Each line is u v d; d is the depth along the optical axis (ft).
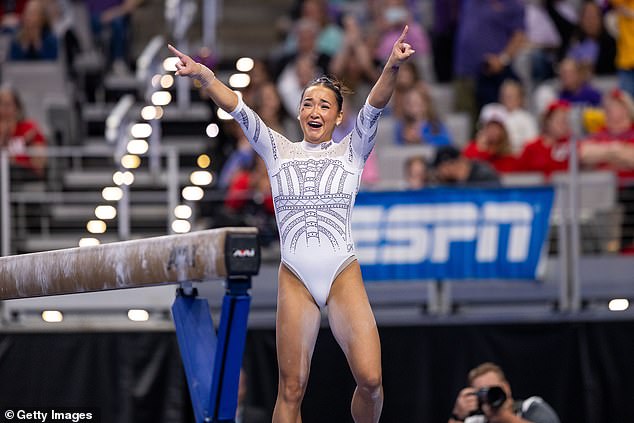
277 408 47.60
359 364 46.62
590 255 82.99
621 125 94.63
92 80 119.44
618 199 90.89
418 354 79.71
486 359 79.66
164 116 112.57
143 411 77.92
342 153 49.62
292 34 122.72
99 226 84.53
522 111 105.91
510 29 115.24
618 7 112.78
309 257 48.32
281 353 47.98
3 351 77.56
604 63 120.26
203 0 136.36
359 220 80.18
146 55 114.42
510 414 68.39
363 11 132.98
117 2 125.90
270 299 81.46
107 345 78.28
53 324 79.25
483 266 80.02
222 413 42.24
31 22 111.34
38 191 94.38
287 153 49.62
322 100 49.70
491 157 94.99
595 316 80.12
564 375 79.87
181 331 45.24
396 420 79.41
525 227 80.02
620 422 79.56
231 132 101.96
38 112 108.47
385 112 111.65
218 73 123.65
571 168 81.61
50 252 50.67
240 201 88.74
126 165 88.02
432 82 126.82
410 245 80.23
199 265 40.37
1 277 53.98
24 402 77.56
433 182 87.35
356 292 48.14
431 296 82.12
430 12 137.90
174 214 81.66
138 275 44.45
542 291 82.48
